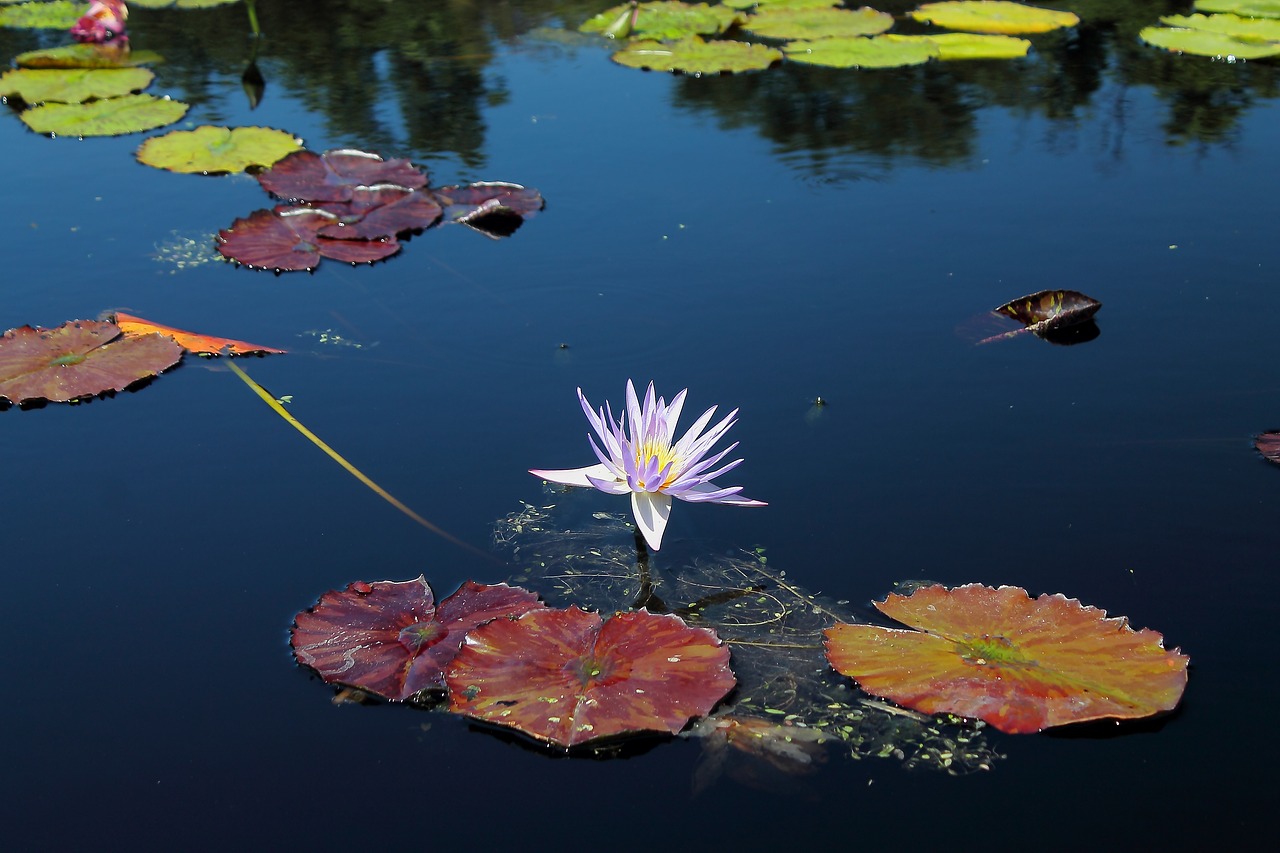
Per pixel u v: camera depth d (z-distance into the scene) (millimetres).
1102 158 5219
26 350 3498
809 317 3809
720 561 2600
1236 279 3990
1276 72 6520
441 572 2564
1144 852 1840
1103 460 2955
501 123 5828
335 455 3023
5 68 6598
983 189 4902
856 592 2486
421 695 2199
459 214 4711
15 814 1958
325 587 2518
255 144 5340
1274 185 4832
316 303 3949
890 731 2109
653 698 2125
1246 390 3287
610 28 7441
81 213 4680
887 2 8445
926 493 2832
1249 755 2023
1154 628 2334
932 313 3814
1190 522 2689
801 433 3113
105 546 2656
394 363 3541
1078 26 7645
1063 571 2529
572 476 2674
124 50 7020
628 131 5711
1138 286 3963
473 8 8203
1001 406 3236
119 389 3363
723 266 4215
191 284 4066
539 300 3971
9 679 2258
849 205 4762
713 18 7617
